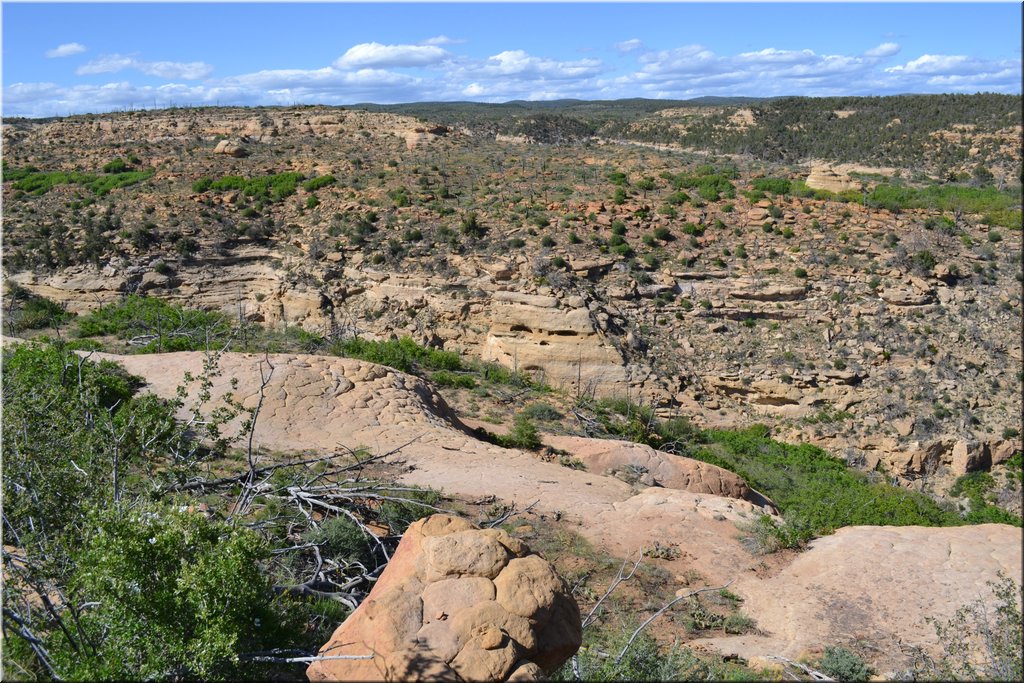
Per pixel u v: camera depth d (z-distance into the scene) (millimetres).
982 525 14773
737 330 39062
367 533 10938
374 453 18094
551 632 7168
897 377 36062
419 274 41125
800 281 39719
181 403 13094
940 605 11750
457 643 6648
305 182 54719
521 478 17203
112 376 18844
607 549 13773
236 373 21109
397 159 61500
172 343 32531
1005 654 9266
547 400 32094
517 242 42125
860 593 12250
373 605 6930
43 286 43844
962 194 52906
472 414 27703
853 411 35500
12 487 9562
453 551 7422
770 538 14344
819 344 37750
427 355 36375
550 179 54562
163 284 44094
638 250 42406
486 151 65062
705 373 37344
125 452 11164
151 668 6703
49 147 70312
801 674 9828
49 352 18062
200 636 6785
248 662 6984
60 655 6996
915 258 40219
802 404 35969
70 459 10336
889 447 33812
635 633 9273
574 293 38188
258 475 14117
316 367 22328
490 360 38156
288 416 19719
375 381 22672
